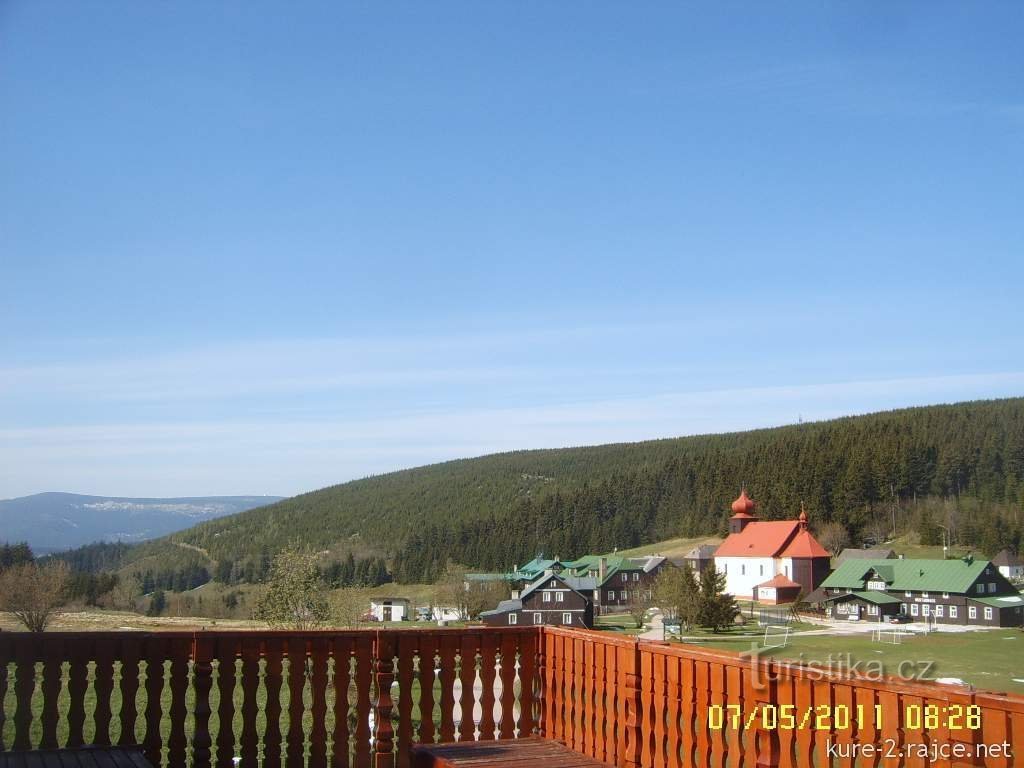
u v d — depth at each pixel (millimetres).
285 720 11680
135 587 95062
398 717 7418
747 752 5410
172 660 6938
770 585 89062
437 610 77125
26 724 6586
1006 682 28438
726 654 5645
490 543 125625
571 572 101438
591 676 7152
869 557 96500
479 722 7734
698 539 127375
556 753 7113
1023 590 77062
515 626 7957
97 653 6777
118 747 6676
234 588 105750
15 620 37062
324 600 26859
